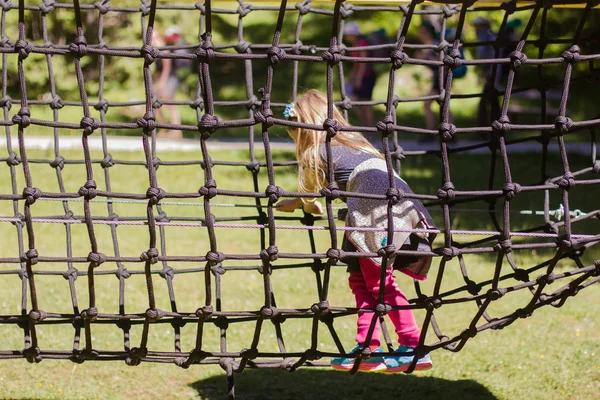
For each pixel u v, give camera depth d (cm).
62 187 480
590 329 669
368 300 432
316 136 436
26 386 548
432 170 1399
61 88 1841
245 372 606
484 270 847
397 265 425
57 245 922
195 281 806
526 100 1898
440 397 546
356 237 416
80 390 546
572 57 361
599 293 774
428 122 1659
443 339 442
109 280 798
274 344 644
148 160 351
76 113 1767
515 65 357
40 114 1733
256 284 799
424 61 353
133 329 663
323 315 385
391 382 582
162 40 1677
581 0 360
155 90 1858
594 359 593
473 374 586
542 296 416
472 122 1875
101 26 493
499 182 1288
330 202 359
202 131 347
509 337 657
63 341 627
